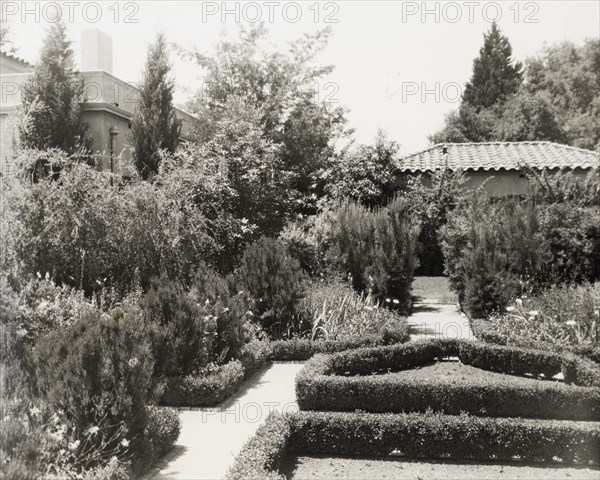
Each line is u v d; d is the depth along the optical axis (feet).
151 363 19.93
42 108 46.83
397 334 38.70
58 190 38.42
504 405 24.70
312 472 20.11
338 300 42.34
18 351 18.07
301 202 63.05
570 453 20.79
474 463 21.07
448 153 73.56
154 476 18.99
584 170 63.21
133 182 45.19
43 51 51.03
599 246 44.34
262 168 53.98
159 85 58.65
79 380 17.58
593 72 87.66
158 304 28.68
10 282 27.84
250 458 17.88
